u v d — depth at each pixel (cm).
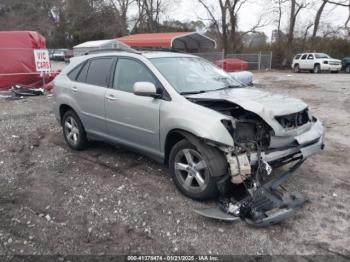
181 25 4638
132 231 347
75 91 549
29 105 1047
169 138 419
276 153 382
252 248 319
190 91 427
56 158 549
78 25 5012
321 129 441
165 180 456
